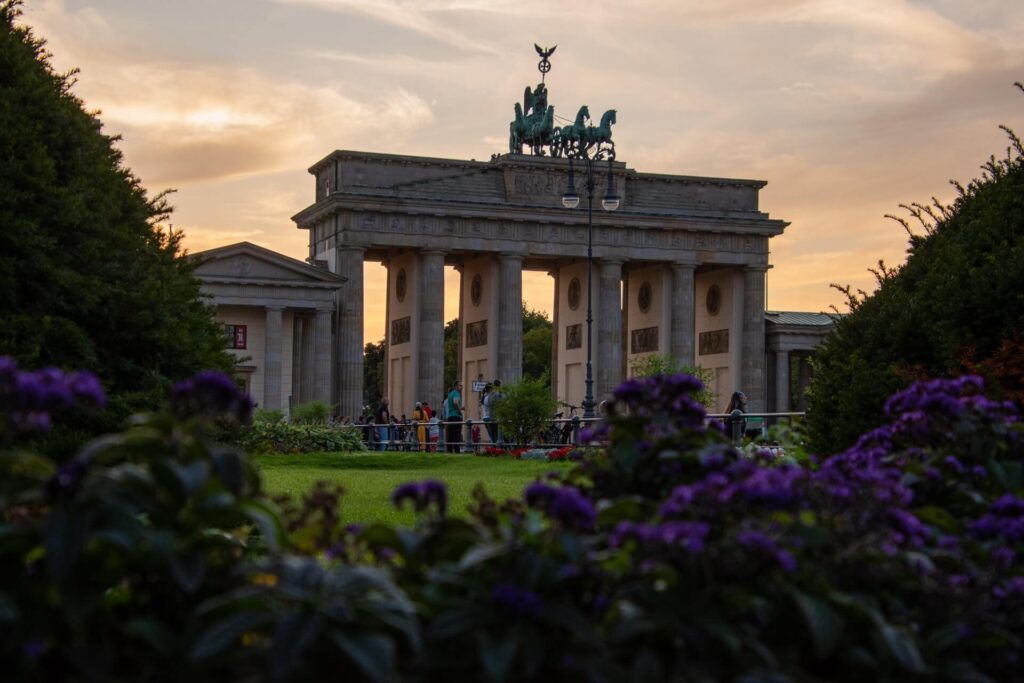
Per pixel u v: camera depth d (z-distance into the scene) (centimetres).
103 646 998
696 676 1038
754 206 17212
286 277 14462
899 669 1152
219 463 1068
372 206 15225
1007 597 1253
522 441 8656
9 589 995
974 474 1565
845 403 3195
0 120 2788
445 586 1098
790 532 1186
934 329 3042
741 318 17138
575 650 1045
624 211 16225
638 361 17150
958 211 3538
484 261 16438
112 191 3111
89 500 987
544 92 16562
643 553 1126
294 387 15025
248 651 980
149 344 2945
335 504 1333
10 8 3086
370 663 919
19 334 2681
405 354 16062
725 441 1465
